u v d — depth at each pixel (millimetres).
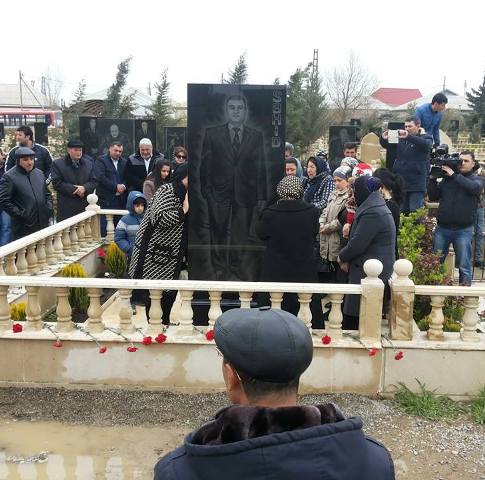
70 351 5363
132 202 8141
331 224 6848
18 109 41969
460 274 8227
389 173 6035
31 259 7246
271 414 1523
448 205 8055
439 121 10555
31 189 7875
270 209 5680
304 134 28828
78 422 4867
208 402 5191
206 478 1476
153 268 5879
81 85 27672
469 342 5312
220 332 1668
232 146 6117
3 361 5398
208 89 6051
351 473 1489
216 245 6258
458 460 4398
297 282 5633
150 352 5344
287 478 1434
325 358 5316
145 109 27375
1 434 4672
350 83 41812
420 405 5105
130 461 4336
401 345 5281
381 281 5277
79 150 9484
